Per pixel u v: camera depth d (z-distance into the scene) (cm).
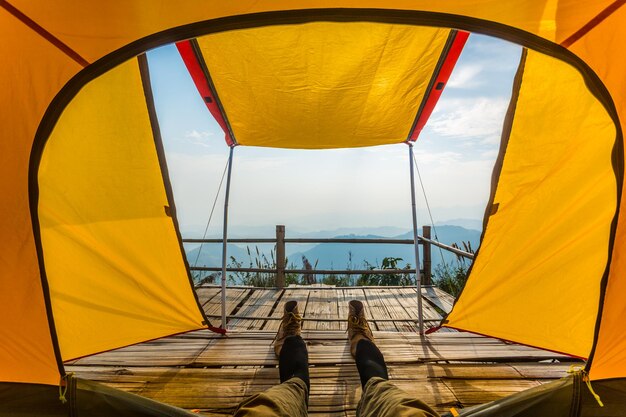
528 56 183
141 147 212
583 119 166
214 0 113
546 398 130
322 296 405
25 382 143
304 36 188
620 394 138
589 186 170
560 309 194
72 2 111
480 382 192
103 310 204
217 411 168
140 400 132
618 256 136
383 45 194
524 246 206
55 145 163
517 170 205
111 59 126
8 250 137
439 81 224
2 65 123
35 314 142
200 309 258
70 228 181
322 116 258
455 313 251
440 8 116
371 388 133
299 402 124
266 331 273
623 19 114
